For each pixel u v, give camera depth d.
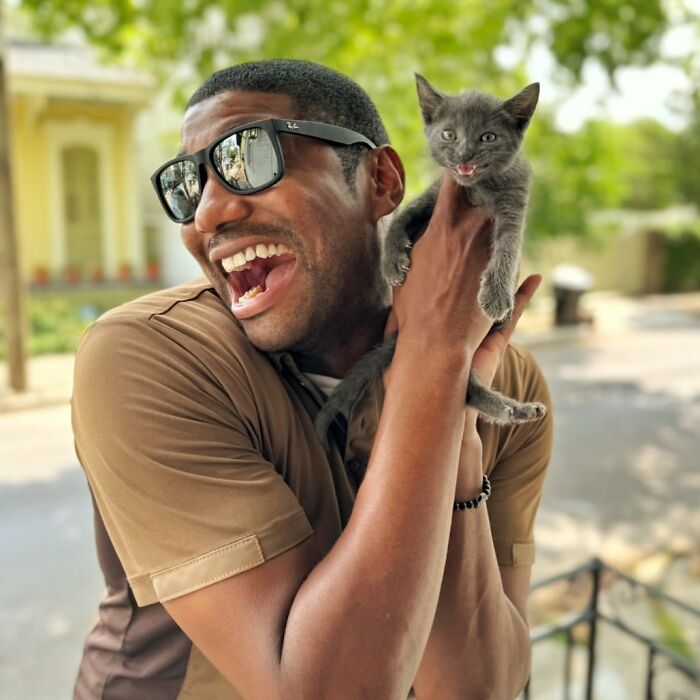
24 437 3.54
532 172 0.84
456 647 0.64
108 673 0.63
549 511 2.78
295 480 0.60
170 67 4.54
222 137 0.60
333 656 0.50
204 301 0.67
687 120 10.43
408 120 4.17
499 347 0.67
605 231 8.69
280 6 4.09
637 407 4.40
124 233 7.19
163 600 0.53
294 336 0.63
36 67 6.37
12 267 4.00
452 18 4.19
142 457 0.54
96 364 0.56
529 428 0.74
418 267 0.63
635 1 3.76
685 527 2.64
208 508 0.53
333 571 0.52
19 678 1.77
